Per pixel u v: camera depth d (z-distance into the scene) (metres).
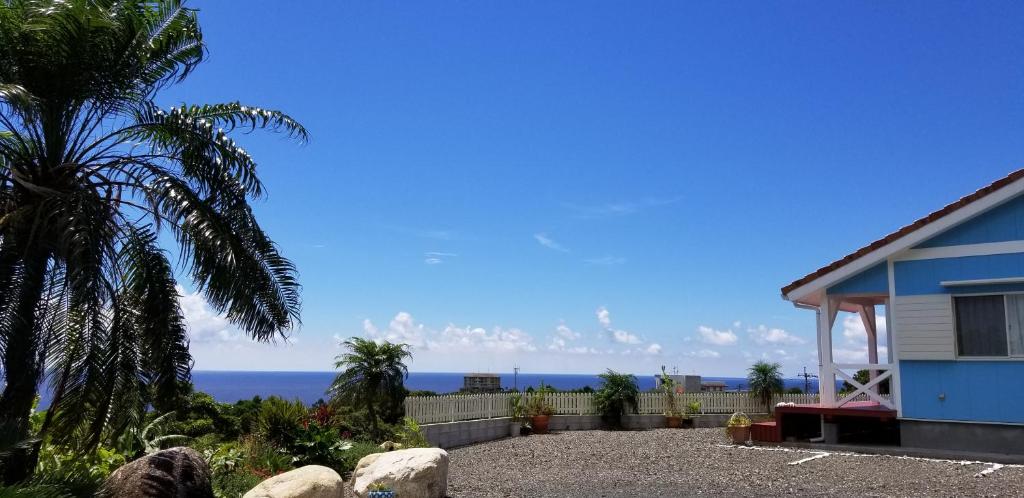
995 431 14.05
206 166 9.09
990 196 14.30
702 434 20.41
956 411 14.48
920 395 14.89
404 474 10.14
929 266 15.10
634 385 23.48
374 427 16.62
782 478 12.20
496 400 21.12
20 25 8.07
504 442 19.33
